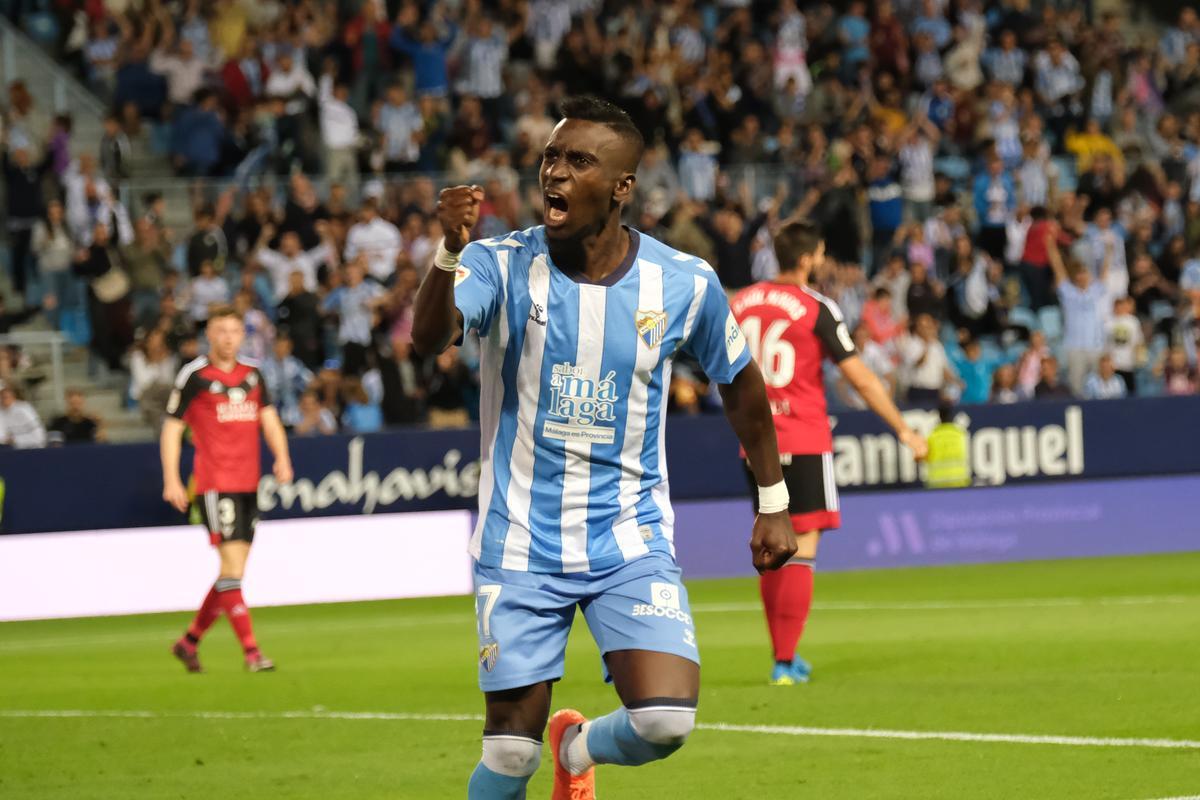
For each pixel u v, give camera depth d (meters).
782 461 17.72
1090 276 42.03
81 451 30.94
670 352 9.07
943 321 41.53
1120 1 59.16
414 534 32.06
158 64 42.97
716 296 9.15
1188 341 42.50
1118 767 12.81
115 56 44.28
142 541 30.75
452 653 22.61
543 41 47.44
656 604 8.91
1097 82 51.09
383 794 12.69
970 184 45.97
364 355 36.59
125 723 16.81
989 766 13.00
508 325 8.86
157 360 35.47
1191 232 46.53
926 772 12.84
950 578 31.50
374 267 38.16
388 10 47.34
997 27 51.84
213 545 21.05
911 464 35.16
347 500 32.16
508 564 9.00
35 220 38.31
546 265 8.91
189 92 42.84
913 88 50.03
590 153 8.66
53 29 44.75
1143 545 36.44
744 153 44.59
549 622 8.98
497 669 8.88
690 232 40.31
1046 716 15.34
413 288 37.12
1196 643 20.56
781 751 13.92
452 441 32.88
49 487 30.75
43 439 33.53
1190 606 25.28
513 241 8.98
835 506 17.88
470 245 8.91
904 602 27.17
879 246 43.12
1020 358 40.88
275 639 25.41
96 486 31.00
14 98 39.53
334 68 43.16
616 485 9.07
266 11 44.50
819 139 44.53
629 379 8.96
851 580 31.77
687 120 45.62
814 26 49.41
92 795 12.96
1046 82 50.75
